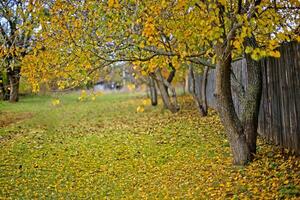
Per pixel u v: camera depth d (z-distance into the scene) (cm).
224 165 866
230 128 834
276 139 926
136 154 1115
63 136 1491
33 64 783
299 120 788
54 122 1925
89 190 825
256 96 834
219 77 804
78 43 740
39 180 905
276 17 607
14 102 2947
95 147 1247
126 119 1927
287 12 795
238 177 761
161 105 2462
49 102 2998
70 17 734
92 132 1566
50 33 744
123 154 1127
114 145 1259
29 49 901
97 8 721
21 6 764
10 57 955
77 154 1157
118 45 759
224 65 781
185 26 723
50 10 726
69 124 1842
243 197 652
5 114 2244
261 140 1009
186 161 977
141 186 825
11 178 923
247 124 841
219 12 636
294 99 806
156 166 970
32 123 1891
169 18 729
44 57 771
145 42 770
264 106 1004
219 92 820
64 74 766
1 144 1341
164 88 2005
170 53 757
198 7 646
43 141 1388
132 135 1428
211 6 600
